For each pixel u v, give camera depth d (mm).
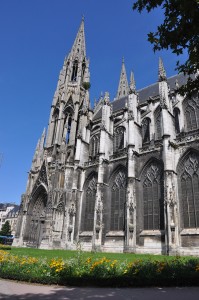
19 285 13773
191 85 12516
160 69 48625
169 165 39094
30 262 17094
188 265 16500
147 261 16922
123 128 56719
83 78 81000
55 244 48312
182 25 10938
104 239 44875
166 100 45781
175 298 11062
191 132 43375
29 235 57031
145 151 45500
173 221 35406
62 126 69188
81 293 11906
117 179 48938
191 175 38469
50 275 14680
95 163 55469
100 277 14047
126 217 40938
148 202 42156
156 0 11141
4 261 17594
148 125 52625
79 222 51781
